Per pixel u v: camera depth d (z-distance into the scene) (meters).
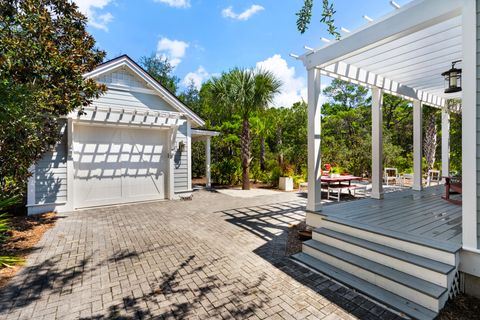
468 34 2.58
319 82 4.57
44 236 4.71
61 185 6.76
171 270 3.34
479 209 2.61
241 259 3.69
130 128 8.00
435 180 11.07
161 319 2.34
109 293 2.78
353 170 14.98
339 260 3.30
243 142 11.23
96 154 7.43
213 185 13.23
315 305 2.55
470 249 2.63
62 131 6.75
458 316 2.33
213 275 3.20
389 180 11.47
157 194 8.52
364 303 2.58
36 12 4.46
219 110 11.25
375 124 5.99
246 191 10.78
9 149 4.29
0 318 2.33
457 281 2.67
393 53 4.47
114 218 6.09
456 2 2.69
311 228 4.55
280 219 5.99
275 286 2.92
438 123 13.20
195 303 2.59
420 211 4.55
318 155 4.57
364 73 5.34
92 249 4.08
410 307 2.46
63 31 5.12
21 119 3.85
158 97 8.49
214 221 5.82
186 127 9.00
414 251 2.96
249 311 2.45
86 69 5.25
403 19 3.18
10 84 3.72
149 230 5.12
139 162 8.18
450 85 4.37
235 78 10.44
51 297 2.69
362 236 3.54
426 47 4.20
